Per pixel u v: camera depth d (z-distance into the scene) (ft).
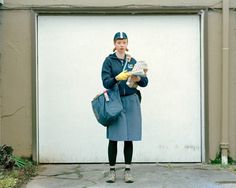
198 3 21.38
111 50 21.52
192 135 21.67
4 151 19.88
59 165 21.50
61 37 21.54
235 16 21.43
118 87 17.66
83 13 21.42
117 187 17.60
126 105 17.72
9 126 21.48
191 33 21.57
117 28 21.54
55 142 21.68
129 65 17.88
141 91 21.57
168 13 21.48
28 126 21.49
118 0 21.29
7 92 21.43
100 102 17.52
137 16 21.53
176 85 21.59
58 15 21.50
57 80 21.57
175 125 21.67
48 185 17.94
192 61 21.57
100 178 18.98
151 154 21.75
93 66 21.56
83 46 21.54
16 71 21.38
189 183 18.13
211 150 21.54
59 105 21.61
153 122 21.66
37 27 21.49
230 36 21.45
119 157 21.71
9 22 21.30
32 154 21.47
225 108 21.25
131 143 18.26
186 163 21.72
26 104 21.44
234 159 21.53
